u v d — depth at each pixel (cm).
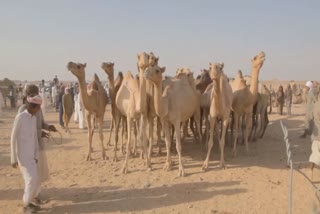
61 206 654
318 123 651
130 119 874
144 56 801
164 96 836
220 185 760
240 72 1109
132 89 881
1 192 743
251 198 682
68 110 1558
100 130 1027
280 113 2298
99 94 1003
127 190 739
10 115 2444
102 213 621
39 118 647
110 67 1053
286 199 674
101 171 895
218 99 856
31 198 607
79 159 1036
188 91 936
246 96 1021
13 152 593
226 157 1020
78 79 944
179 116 855
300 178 805
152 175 845
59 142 1313
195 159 996
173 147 1104
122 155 1071
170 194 710
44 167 651
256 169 884
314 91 1048
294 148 1159
